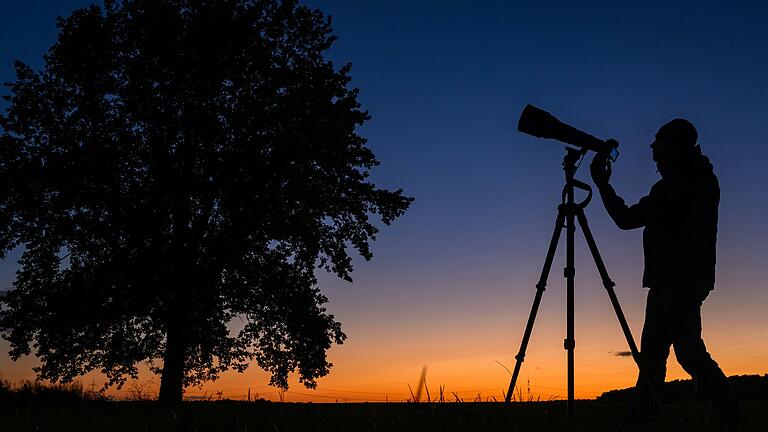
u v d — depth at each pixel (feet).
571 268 14.24
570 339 13.75
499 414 13.21
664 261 13.89
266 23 61.72
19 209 56.49
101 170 55.83
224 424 13.42
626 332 14.49
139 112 56.65
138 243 56.95
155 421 14.51
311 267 65.10
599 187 14.38
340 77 63.62
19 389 42.04
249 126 59.16
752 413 14.43
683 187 13.76
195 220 59.16
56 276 58.85
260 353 63.36
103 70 57.47
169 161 57.82
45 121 56.90
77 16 58.29
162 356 60.39
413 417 13.04
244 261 61.52
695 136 14.43
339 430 12.56
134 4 59.21
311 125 59.11
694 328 13.48
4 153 56.39
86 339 57.77
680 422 11.29
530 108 14.62
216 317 59.82
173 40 57.72
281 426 13.26
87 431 13.71
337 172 63.16
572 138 14.47
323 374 62.90
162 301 58.34
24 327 56.70
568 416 12.85
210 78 58.03
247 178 58.95
